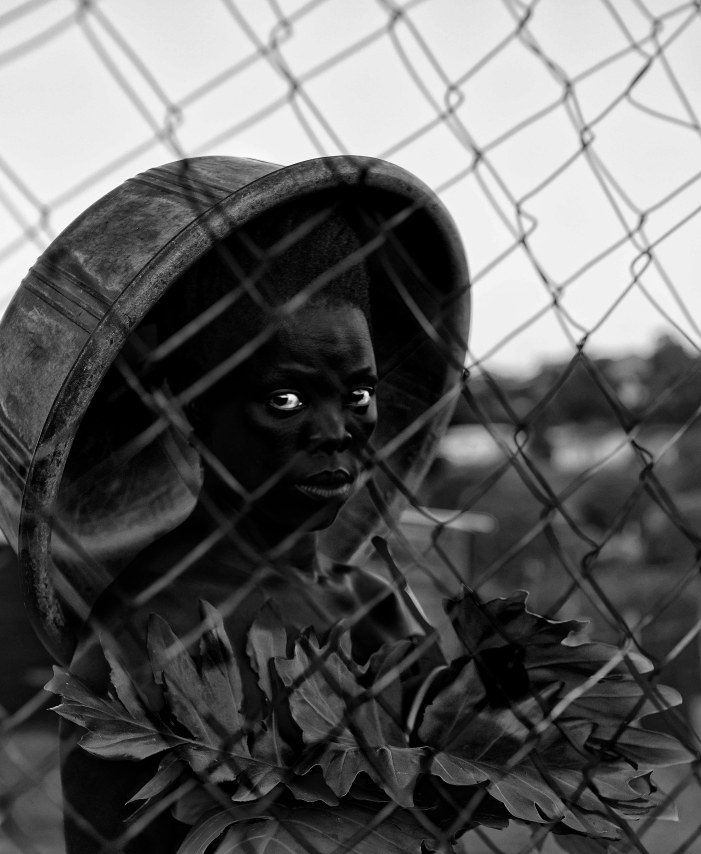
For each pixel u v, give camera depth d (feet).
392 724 3.77
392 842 3.47
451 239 4.20
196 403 3.90
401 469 4.72
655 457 3.65
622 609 23.61
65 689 3.41
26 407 3.46
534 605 25.40
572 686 4.03
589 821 3.73
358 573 4.65
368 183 3.78
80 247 3.62
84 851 3.78
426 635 4.07
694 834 3.97
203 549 3.31
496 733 3.75
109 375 3.89
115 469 4.08
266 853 3.28
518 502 26.68
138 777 3.74
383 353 4.43
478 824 3.71
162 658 3.52
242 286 3.15
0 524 3.79
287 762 3.52
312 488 3.79
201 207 3.57
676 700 4.00
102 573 4.08
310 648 3.72
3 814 2.69
